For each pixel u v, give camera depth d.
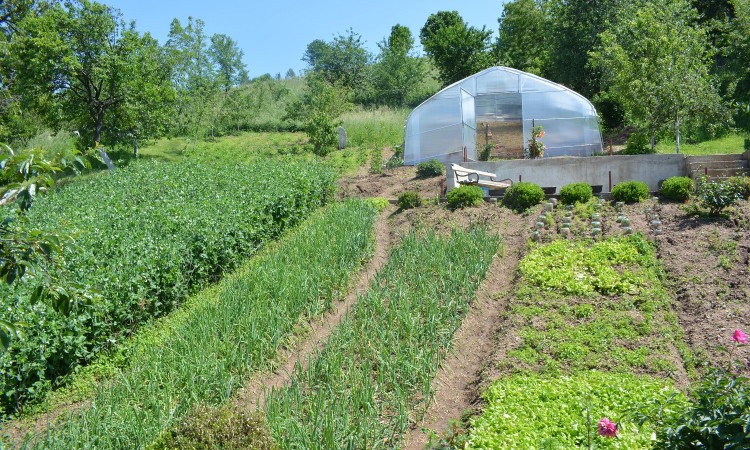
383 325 12.32
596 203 20.02
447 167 23.69
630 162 23.45
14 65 33.53
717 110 26.09
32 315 11.05
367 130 41.84
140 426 8.91
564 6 40.34
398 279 14.84
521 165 24.38
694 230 16.70
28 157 5.50
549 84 29.95
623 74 27.09
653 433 8.40
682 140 30.42
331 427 8.62
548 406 9.58
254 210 20.12
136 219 19.94
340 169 33.06
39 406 10.95
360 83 58.44
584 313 13.00
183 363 10.77
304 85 70.75
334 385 10.28
